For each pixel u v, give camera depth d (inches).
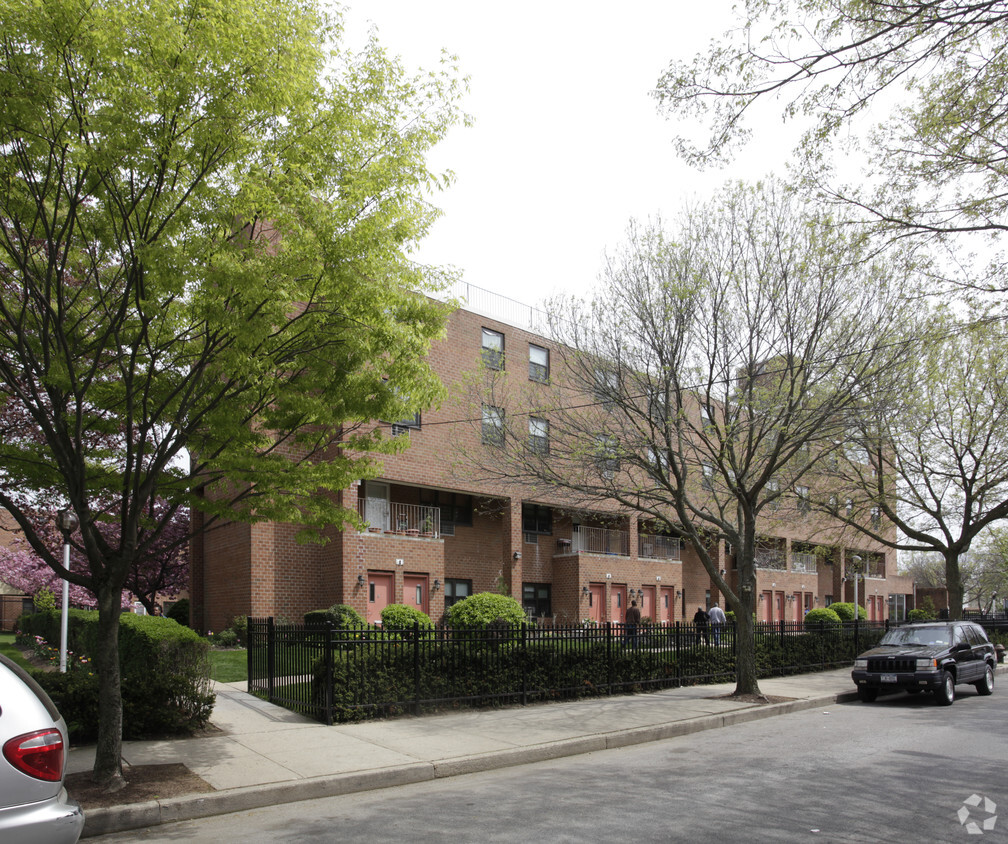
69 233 296.7
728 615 1066.7
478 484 962.7
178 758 342.6
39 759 168.2
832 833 246.5
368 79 343.6
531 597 1097.4
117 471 373.4
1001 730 467.8
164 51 285.4
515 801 293.4
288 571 834.2
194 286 314.2
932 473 911.7
